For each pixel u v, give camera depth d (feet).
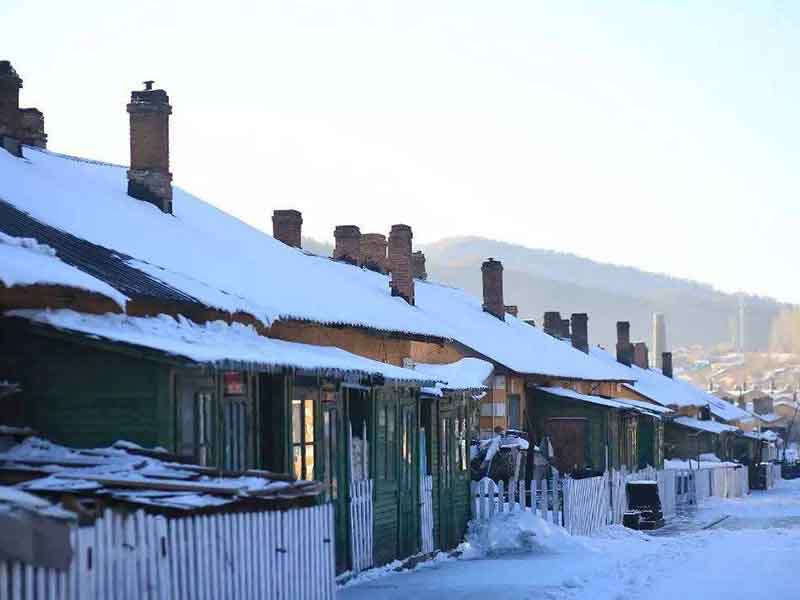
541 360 149.59
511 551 91.61
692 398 246.06
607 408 143.33
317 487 45.32
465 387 92.84
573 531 106.11
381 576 72.33
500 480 106.93
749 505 165.58
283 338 72.59
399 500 78.43
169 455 48.21
